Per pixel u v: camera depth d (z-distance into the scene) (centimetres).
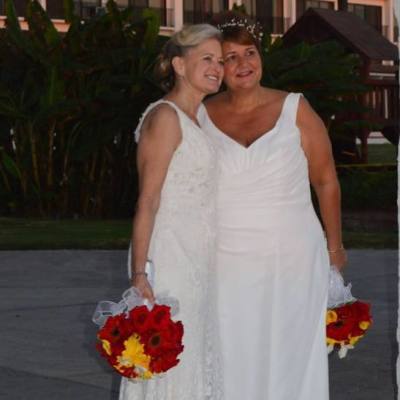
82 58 2012
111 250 1499
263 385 590
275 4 6331
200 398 555
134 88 1981
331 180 619
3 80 2067
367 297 1107
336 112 2069
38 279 1245
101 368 795
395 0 611
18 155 2095
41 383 750
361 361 812
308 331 597
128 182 2102
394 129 2619
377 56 2464
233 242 585
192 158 544
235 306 588
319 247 601
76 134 2064
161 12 5900
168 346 510
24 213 2123
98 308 535
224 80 598
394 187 2145
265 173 584
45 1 5353
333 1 6588
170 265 545
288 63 1972
